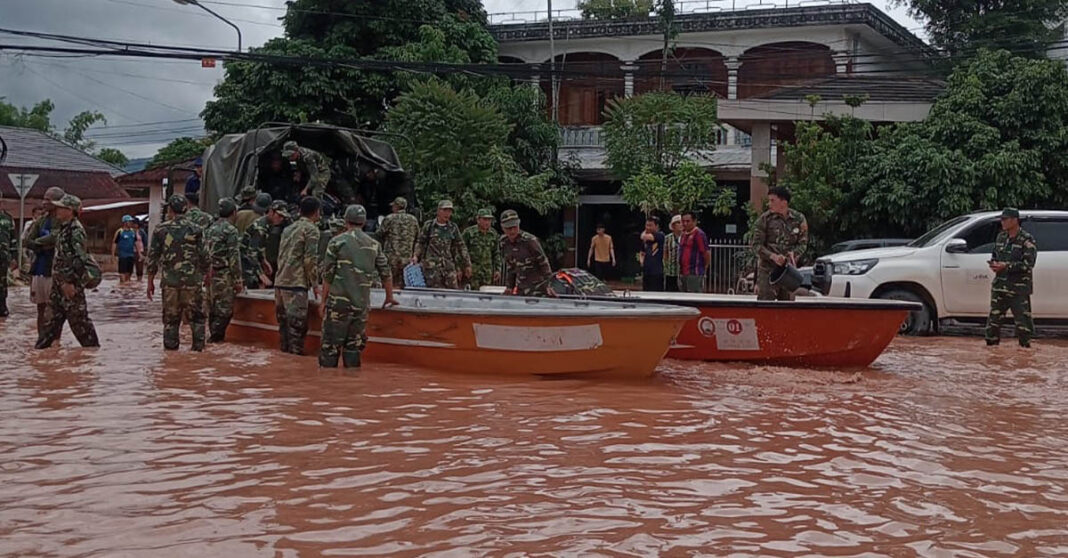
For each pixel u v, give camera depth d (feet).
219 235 35.09
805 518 14.56
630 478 16.55
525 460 17.61
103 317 45.62
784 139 79.00
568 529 13.74
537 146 87.92
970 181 60.13
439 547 12.87
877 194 62.18
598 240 70.54
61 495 14.99
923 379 29.60
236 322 36.47
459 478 16.31
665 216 85.87
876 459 18.47
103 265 104.22
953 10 92.32
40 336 32.86
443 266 39.93
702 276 46.09
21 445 18.26
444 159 70.95
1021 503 15.69
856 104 67.31
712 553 12.87
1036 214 43.01
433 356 28.89
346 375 27.55
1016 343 40.60
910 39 96.12
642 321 26.37
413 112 71.41
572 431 20.18
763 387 26.89
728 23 94.32
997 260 38.81
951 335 44.01
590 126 97.91
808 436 20.35
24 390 24.44
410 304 34.60
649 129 81.10
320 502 14.82
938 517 14.79
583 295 34.76
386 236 42.16
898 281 42.68
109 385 25.32
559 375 27.43
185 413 21.53
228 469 16.69
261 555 12.42
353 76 84.33
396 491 15.48
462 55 84.38
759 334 31.09
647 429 20.56
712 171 88.48
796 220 32.76
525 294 33.35
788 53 93.97
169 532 13.26
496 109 76.54
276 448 18.25
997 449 19.71
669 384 27.02
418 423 20.75
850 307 30.32
